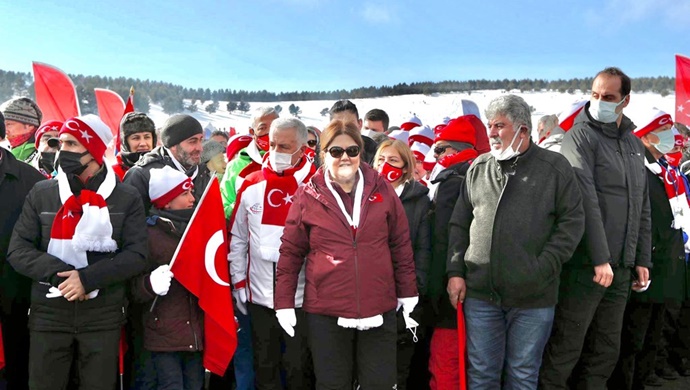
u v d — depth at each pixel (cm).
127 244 321
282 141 368
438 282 365
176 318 338
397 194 372
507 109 329
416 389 419
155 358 340
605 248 342
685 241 463
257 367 377
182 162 400
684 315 500
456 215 356
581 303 359
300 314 362
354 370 344
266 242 365
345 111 538
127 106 544
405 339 382
